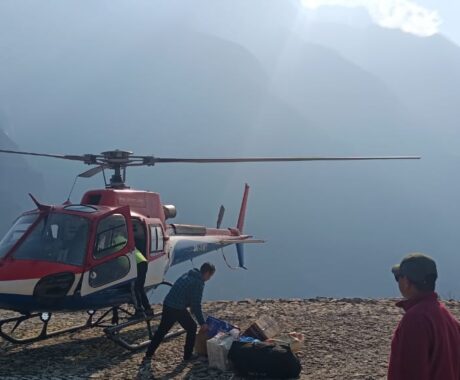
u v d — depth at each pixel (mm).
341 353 7645
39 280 7238
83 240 7738
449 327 3127
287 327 9336
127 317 9922
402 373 3008
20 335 9164
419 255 3277
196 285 7332
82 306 7719
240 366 6629
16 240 7660
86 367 7184
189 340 7387
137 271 8422
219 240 11898
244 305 11602
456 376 3105
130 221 8406
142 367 7141
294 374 6523
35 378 6656
